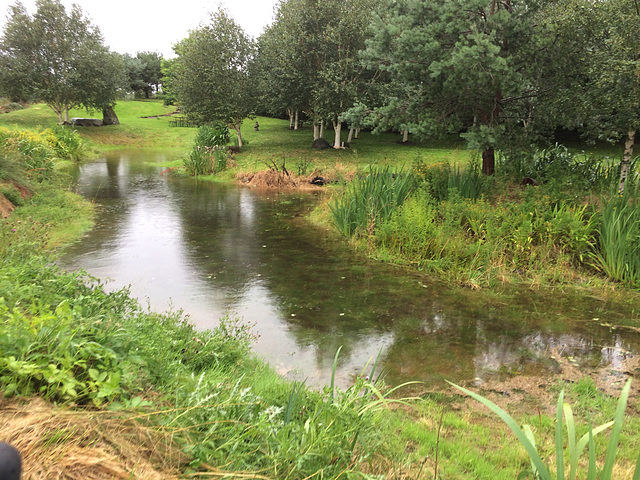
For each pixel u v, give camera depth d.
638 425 4.20
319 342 5.80
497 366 5.32
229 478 2.22
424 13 11.97
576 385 4.91
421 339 5.98
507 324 6.53
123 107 63.16
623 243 8.22
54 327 2.79
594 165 11.90
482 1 10.76
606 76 9.67
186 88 30.73
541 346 5.87
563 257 8.80
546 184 11.13
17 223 9.56
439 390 4.76
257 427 2.61
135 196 16.95
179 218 13.26
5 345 2.51
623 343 6.01
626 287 8.06
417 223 9.71
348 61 26.70
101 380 2.47
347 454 2.61
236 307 6.83
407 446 3.62
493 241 9.25
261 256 9.61
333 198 14.39
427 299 7.43
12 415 2.14
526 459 3.55
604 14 9.82
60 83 39.28
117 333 3.27
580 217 9.42
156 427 2.40
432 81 12.01
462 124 13.45
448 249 9.17
